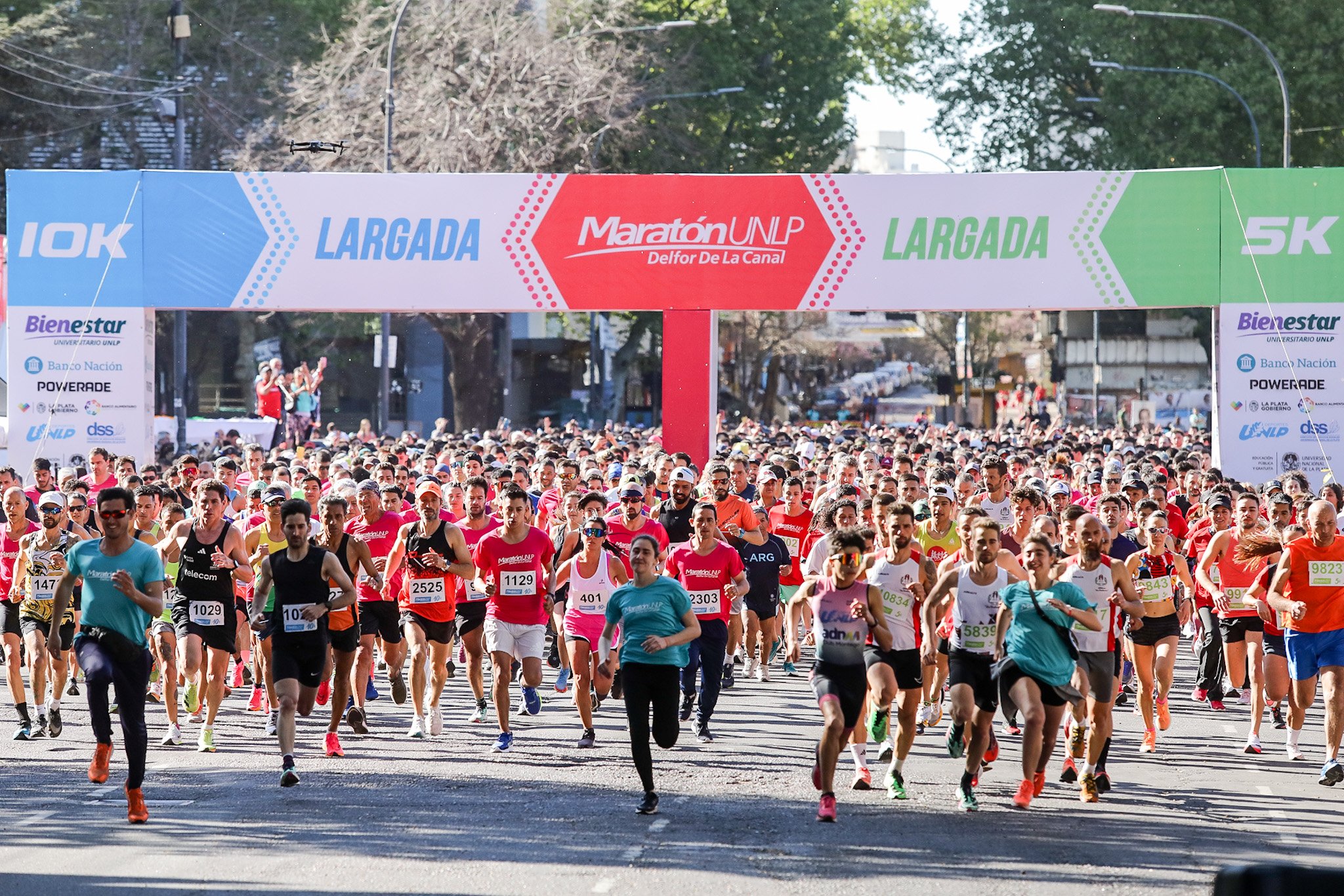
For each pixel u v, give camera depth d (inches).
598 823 1010.7
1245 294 2345.0
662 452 2201.0
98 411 2447.1
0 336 2773.1
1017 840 965.8
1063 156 5403.5
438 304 2440.9
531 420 6643.7
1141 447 3284.9
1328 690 1176.8
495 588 1336.1
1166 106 4717.0
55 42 4817.9
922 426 5497.1
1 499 1722.4
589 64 4143.7
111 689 1609.3
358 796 1098.7
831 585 1058.7
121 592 1032.2
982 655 1081.4
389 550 1449.3
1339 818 1042.7
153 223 2447.1
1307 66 4682.6
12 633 1354.6
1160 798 1109.1
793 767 1229.1
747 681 1731.1
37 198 2440.9
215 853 920.9
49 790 1119.6
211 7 4943.4
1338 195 2324.1
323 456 2128.4
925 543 1432.1
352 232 2437.3
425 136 4003.4
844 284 2405.3
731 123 5157.5
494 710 1528.1
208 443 3897.6
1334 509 1202.6
